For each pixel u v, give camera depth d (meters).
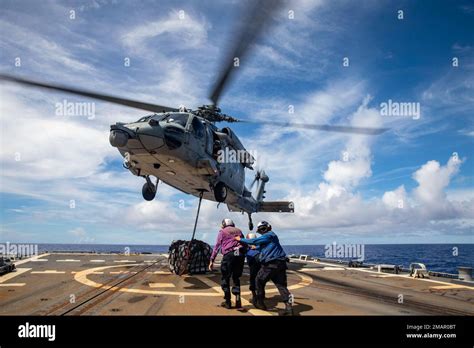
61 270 11.95
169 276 10.73
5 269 11.07
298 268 15.25
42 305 6.51
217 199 13.24
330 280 11.38
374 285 10.41
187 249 11.21
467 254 97.50
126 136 9.62
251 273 6.99
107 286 8.63
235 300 7.30
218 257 20.44
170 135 10.11
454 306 7.43
